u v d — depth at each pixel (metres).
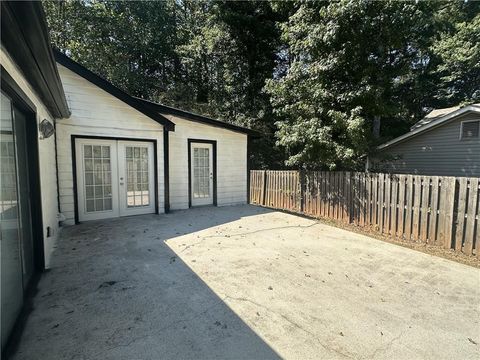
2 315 2.01
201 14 16.56
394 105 7.98
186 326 2.34
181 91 16.08
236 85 14.62
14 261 2.41
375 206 5.73
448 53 13.70
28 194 3.32
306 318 2.49
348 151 6.71
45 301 2.74
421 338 2.24
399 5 6.77
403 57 8.83
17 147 2.85
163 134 7.28
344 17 6.87
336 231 5.75
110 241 4.80
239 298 2.84
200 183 8.55
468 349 2.12
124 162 6.83
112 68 14.70
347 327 2.37
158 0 16.23
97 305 2.67
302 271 3.59
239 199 9.48
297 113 7.93
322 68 7.36
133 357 1.96
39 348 2.04
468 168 10.18
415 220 4.93
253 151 14.14
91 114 6.26
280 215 7.41
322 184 7.12
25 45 2.19
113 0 15.20
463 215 4.25
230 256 4.11
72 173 6.05
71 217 6.06
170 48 16.64
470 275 3.51
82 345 2.08
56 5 13.76
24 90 2.85
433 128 11.11
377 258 4.11
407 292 3.04
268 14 13.16
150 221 6.43
